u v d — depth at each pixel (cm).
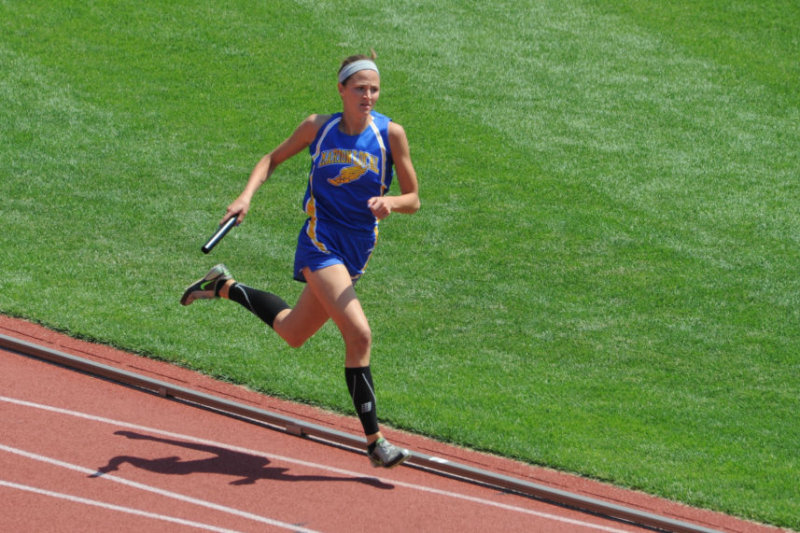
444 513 1892
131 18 5462
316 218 1905
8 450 1975
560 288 3394
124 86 4797
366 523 1811
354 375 1873
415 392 2608
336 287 1861
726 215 4006
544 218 3903
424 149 4422
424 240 3694
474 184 4150
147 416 2223
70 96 4638
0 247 3328
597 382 2783
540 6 5994
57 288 3052
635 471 2230
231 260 3428
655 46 5597
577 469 2220
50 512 1747
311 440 2197
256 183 1928
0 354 2495
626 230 3841
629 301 3325
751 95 5134
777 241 3816
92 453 1998
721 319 3225
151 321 2878
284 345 2830
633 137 4653
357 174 1877
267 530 1750
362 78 1852
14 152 4109
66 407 2219
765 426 2577
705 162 4456
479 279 3428
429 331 3045
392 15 5747
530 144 4525
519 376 2784
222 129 4494
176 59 5103
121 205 3775
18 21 5291
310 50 5300
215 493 1875
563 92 5044
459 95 4938
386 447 1878
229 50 5234
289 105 4759
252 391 2511
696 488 2172
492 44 5494
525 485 2023
